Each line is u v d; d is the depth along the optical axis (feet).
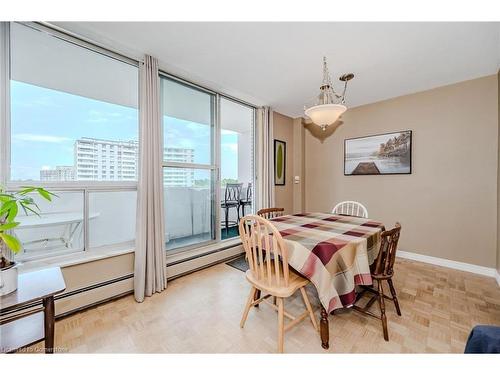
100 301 6.21
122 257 6.73
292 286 4.58
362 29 5.66
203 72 8.02
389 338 4.83
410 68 7.65
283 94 10.09
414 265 9.13
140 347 4.63
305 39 6.09
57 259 5.90
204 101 9.55
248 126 16.79
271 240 4.93
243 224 5.10
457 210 8.77
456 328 5.15
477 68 7.65
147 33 5.86
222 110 12.51
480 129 8.27
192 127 9.11
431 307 6.02
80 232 6.40
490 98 8.07
